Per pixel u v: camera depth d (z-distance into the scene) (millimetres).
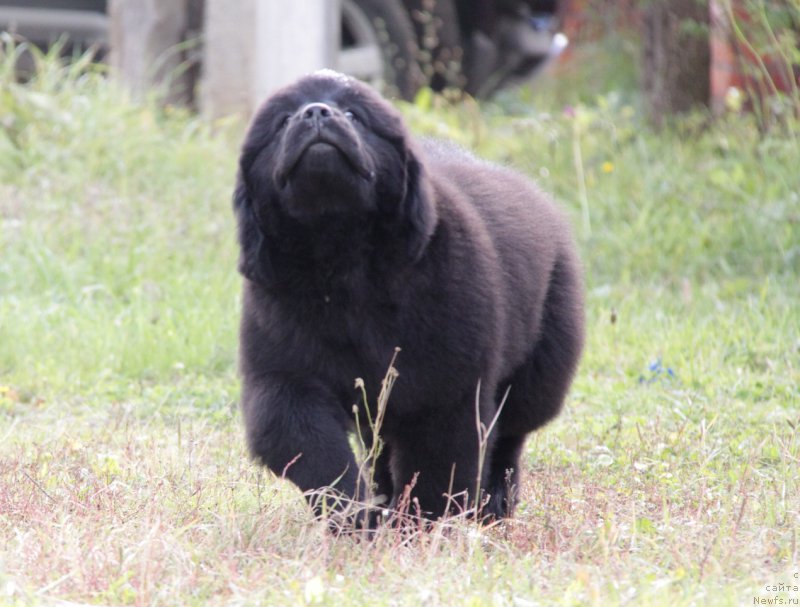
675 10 19188
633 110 21703
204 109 19328
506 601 6398
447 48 23000
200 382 12586
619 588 6539
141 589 6508
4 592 6375
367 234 7879
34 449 9781
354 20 21234
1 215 16047
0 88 17641
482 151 18672
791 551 7227
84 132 17531
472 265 8008
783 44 16453
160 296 14438
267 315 8086
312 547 7281
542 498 8852
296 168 7633
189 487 8422
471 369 7930
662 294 15148
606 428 10680
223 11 18969
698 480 8727
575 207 17344
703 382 12266
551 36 26500
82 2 21047
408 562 7004
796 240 15844
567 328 9461
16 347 12938
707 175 17562
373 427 7664
